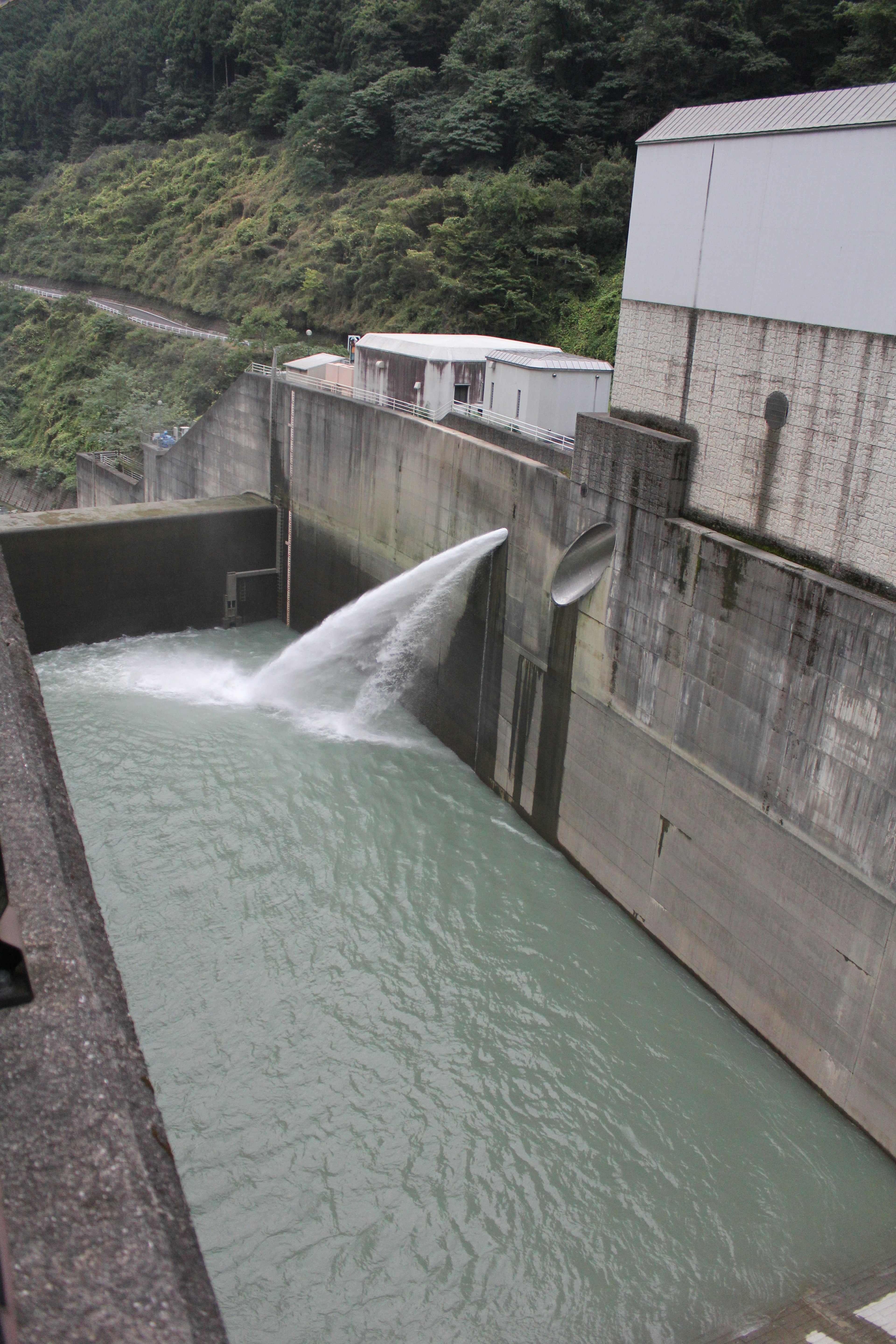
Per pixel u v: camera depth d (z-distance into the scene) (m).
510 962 21.31
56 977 5.78
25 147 116.62
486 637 27.47
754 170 18.73
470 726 28.69
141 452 55.78
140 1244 4.48
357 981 20.30
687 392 21.05
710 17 51.78
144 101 103.25
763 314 19.02
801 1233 15.93
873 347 17.11
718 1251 15.55
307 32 84.81
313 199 72.31
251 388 38.41
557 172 55.84
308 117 77.75
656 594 21.28
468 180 58.44
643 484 21.44
